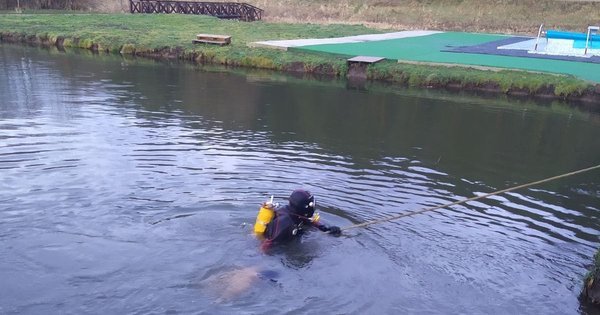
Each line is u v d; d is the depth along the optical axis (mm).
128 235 5777
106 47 22734
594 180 8500
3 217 6086
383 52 20984
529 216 6922
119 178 7516
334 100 14234
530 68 17844
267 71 19031
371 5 38688
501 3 36094
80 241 5602
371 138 10508
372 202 7117
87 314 4406
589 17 33438
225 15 35719
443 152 9766
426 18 35844
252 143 9680
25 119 10820
